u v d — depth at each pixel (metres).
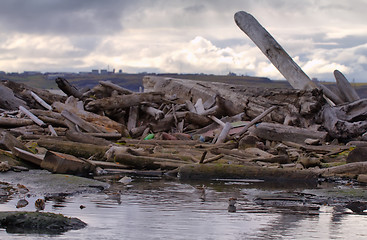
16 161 12.95
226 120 21.83
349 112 19.81
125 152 14.48
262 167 13.24
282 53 23.59
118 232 6.97
